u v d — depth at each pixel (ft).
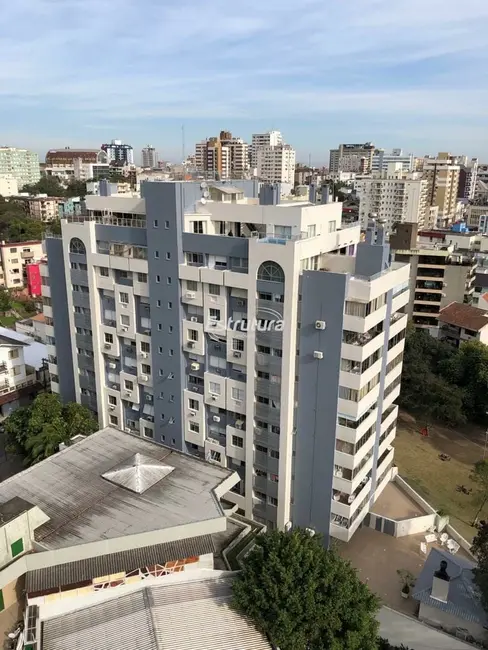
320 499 143.13
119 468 128.98
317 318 130.41
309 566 105.50
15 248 437.17
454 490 184.75
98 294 172.86
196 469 132.46
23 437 172.86
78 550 103.81
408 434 222.69
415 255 309.83
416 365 224.53
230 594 110.73
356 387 129.39
